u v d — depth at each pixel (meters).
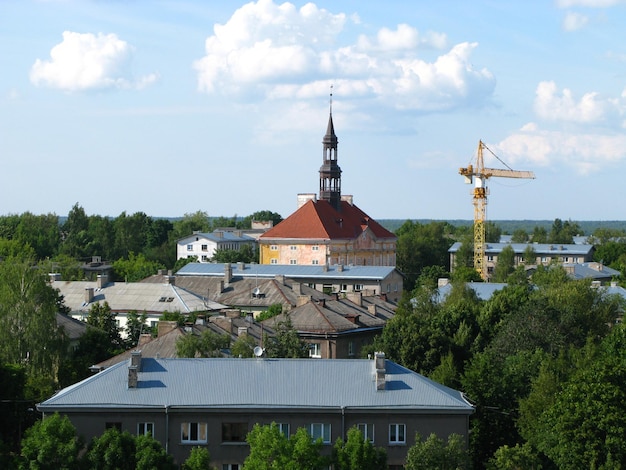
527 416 94.50
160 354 117.00
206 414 85.25
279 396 86.44
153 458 74.75
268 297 181.00
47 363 123.25
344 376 89.00
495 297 144.75
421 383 88.00
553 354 119.56
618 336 110.81
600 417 82.81
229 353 115.44
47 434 75.44
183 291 176.88
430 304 155.38
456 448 79.44
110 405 84.69
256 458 74.31
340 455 75.50
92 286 181.50
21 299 125.06
